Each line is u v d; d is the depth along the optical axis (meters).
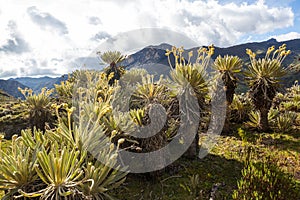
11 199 2.36
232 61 5.02
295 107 7.30
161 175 3.44
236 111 6.26
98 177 2.46
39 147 2.82
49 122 5.22
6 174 2.37
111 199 2.55
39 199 2.29
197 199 2.86
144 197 2.96
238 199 2.54
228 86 5.06
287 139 4.87
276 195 2.36
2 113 6.29
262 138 4.95
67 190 2.37
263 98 5.22
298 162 3.81
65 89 5.81
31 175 2.46
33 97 5.20
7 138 5.39
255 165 3.29
